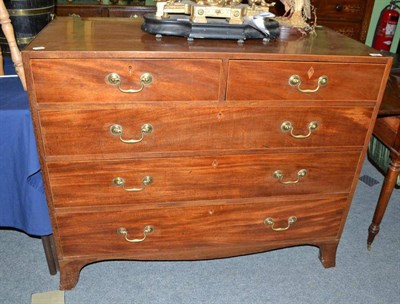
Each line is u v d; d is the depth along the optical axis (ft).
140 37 3.89
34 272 4.93
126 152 3.87
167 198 4.23
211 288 4.87
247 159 4.16
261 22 3.96
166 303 4.63
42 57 3.27
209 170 4.14
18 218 4.41
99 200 4.10
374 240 5.82
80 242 4.34
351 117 4.13
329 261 5.21
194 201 4.31
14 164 4.03
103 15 7.48
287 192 4.49
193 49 3.54
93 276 4.95
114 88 3.51
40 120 3.56
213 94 3.69
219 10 3.82
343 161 4.42
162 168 4.03
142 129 3.75
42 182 4.12
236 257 5.39
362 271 5.24
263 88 3.76
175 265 5.20
